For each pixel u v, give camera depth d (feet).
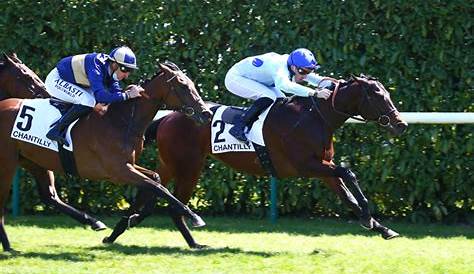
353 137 39.96
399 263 29.30
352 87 31.83
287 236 36.32
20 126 31.35
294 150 32.04
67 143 30.91
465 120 37.27
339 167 31.48
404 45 39.27
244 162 33.45
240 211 42.32
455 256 31.22
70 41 41.70
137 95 30.55
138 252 31.35
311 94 31.50
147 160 41.42
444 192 40.01
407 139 39.09
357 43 39.29
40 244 33.30
